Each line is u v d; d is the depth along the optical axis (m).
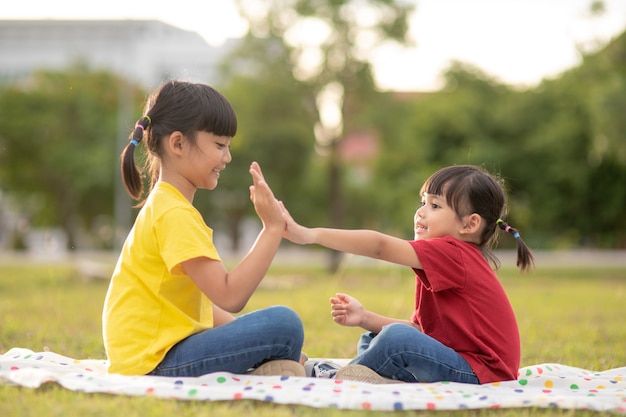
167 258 3.08
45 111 27.81
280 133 21.20
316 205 28.80
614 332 6.52
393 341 3.29
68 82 28.53
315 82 20.84
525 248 3.59
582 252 30.92
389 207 26.27
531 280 15.73
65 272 14.18
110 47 36.34
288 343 3.19
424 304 3.51
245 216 31.55
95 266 14.05
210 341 3.12
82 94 28.25
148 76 35.81
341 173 22.17
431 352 3.28
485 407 2.90
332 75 20.69
